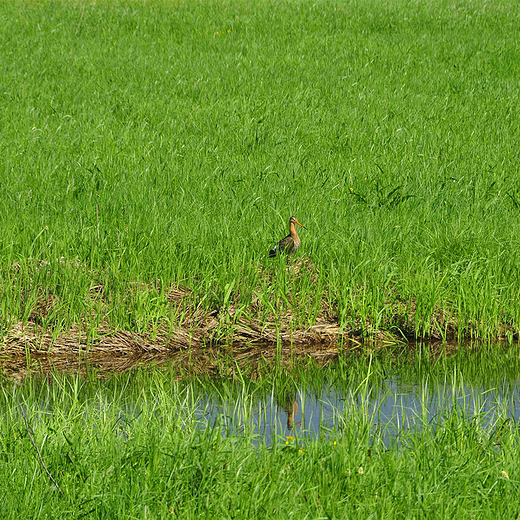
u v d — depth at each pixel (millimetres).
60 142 37406
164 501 13180
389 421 17781
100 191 30812
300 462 14656
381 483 14008
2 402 19219
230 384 20906
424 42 60719
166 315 23516
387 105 45500
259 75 51562
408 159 35938
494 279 24875
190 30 64125
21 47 57656
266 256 25781
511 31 64125
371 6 72438
